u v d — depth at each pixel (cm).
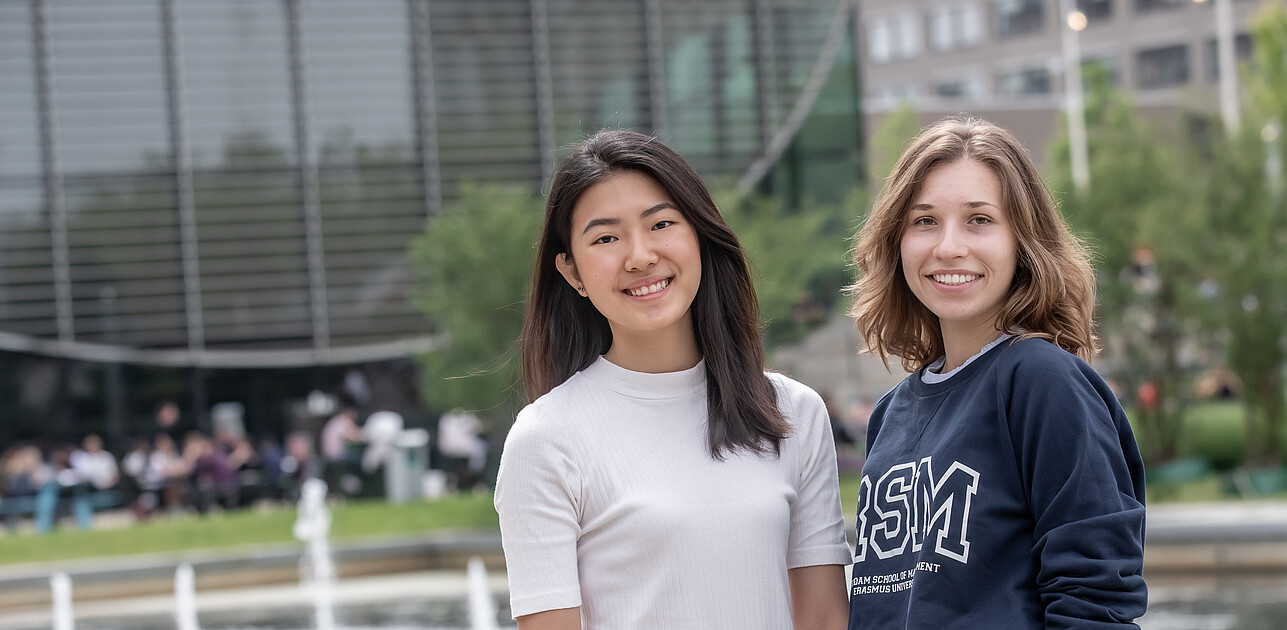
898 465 208
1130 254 1270
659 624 202
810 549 220
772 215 1357
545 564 201
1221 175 1233
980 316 207
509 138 1705
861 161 1655
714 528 206
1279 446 1223
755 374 220
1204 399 1365
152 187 1669
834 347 1766
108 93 1662
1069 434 185
